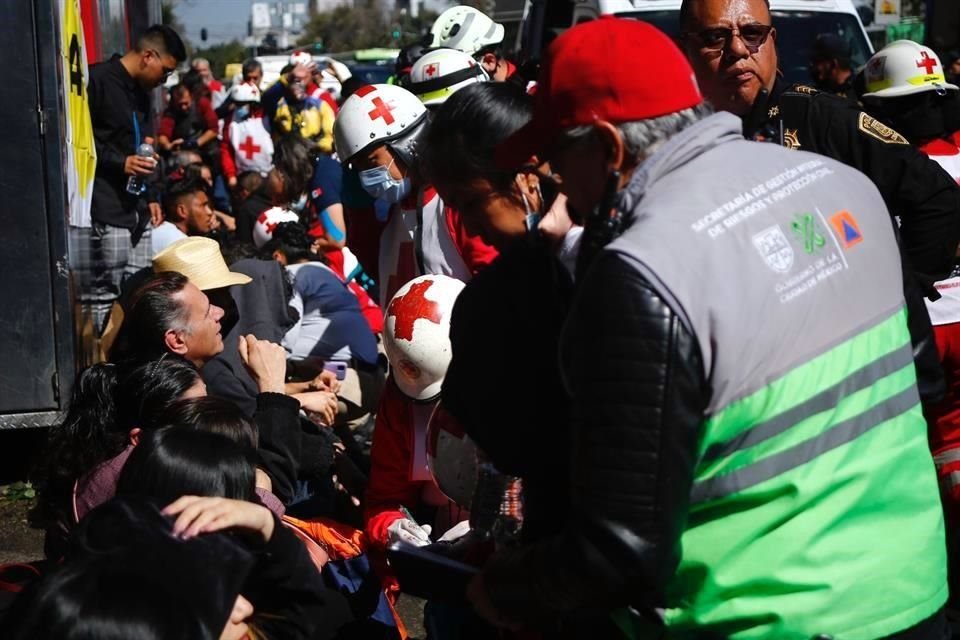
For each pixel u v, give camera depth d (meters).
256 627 2.30
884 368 2.00
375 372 5.17
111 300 7.31
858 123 3.41
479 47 6.31
